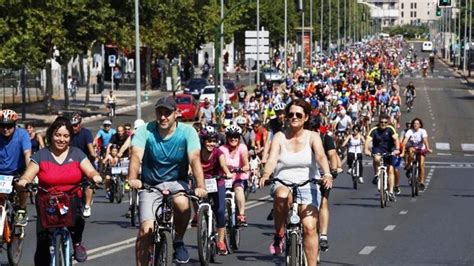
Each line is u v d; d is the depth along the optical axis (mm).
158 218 23797
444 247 36125
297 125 25844
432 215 47906
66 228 23969
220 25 113000
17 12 105000
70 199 23609
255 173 57844
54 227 23516
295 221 25000
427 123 133500
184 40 168125
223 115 105062
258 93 119000
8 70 147250
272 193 26328
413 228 42250
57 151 24156
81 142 39406
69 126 24141
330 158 30266
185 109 124875
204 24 169250
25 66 113625
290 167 25891
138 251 24031
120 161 52156
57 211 23344
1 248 30438
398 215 47875
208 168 32188
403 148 53781
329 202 54844
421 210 50438
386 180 52406
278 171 26062
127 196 59656
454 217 47031
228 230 34094
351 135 65062
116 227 42750
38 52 106625
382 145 52719
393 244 36875
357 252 34562
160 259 23516
